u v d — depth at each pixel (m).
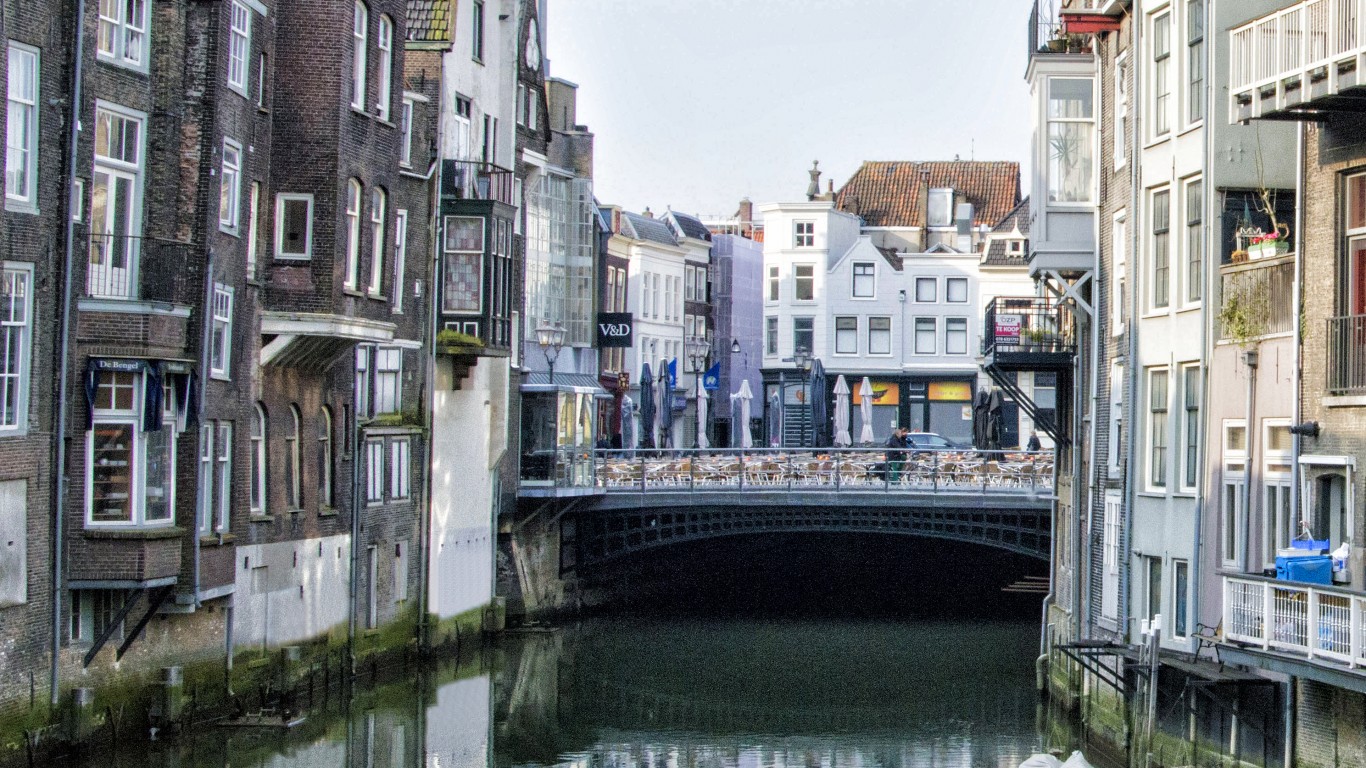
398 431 44.09
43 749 29.34
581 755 35.31
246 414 35.69
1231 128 30.45
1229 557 29.81
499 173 50.25
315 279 38.12
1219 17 30.41
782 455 54.88
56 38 29.59
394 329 41.72
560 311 63.81
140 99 31.77
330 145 38.41
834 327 86.50
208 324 32.25
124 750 31.44
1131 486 34.00
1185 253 31.91
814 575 63.59
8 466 28.55
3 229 28.36
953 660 48.03
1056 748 35.97
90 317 30.47
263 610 36.84
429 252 46.25
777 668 46.47
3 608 28.34
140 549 30.48
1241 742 27.98
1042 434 82.56
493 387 50.53
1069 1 37.75
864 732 38.09
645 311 82.19
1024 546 52.06
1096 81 37.50
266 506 37.50
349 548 41.47
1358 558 25.58
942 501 52.12
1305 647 24.88
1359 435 25.73
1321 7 24.97
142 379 30.78
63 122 29.75
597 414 66.31
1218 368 30.14
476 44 50.44
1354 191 26.14
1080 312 40.09
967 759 35.06
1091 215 37.88
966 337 85.38
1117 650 32.06
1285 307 28.08
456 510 48.31
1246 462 28.91
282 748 33.12
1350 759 24.92
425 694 41.22
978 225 90.62
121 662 31.55
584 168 65.12
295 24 38.50
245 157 35.50
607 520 56.34
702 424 72.00
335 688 40.50
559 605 55.53
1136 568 33.88
